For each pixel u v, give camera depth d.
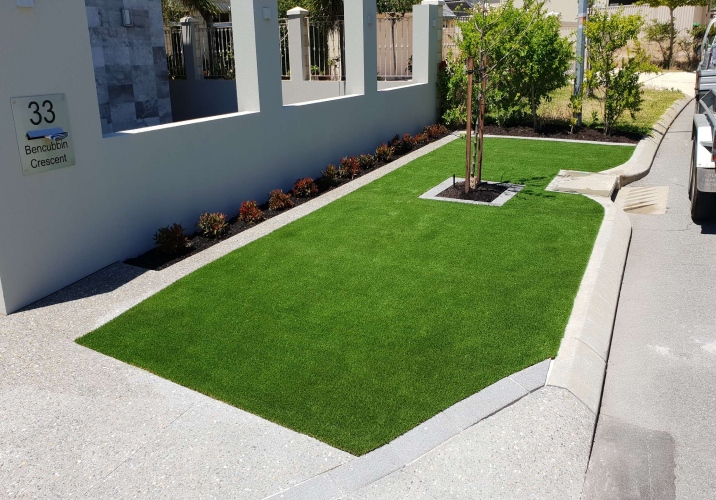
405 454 3.61
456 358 4.55
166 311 5.48
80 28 5.99
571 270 6.12
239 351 4.77
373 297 5.62
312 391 4.21
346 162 10.23
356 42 11.09
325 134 10.22
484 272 6.12
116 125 10.53
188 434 3.86
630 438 3.89
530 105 13.98
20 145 5.50
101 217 6.46
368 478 3.45
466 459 3.57
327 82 13.36
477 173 9.20
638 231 7.70
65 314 5.50
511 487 3.37
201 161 7.72
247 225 7.88
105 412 4.10
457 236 7.18
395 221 7.79
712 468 3.60
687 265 6.57
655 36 26.98
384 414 3.95
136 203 6.88
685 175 10.30
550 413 3.92
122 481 3.49
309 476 3.48
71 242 6.14
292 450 3.68
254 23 8.27
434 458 3.58
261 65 8.52
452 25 15.89
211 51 13.87
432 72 14.23
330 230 7.53
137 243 6.96
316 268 6.35
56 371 4.59
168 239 6.87
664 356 4.84
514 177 9.84
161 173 7.16
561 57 13.19
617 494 3.41
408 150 12.15
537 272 6.09
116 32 10.33
